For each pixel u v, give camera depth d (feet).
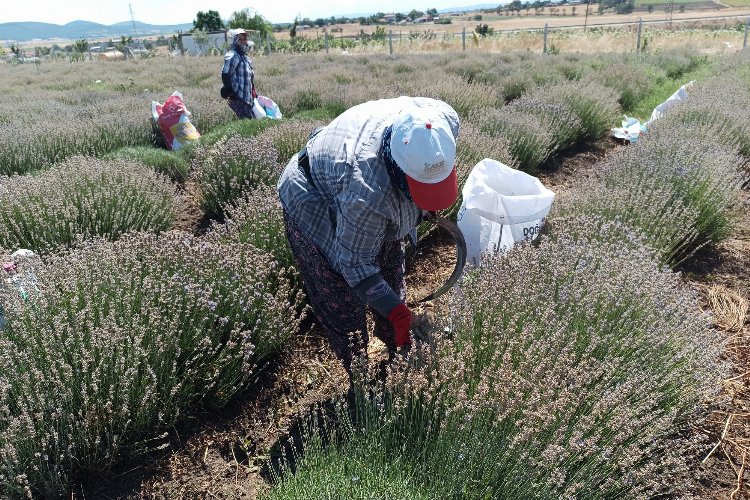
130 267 10.62
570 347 8.02
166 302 9.58
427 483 7.07
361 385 8.34
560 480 6.38
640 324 8.70
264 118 27.30
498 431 6.95
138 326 8.91
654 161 15.85
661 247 12.63
